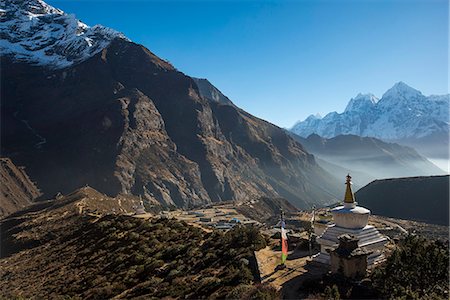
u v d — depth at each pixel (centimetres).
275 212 18562
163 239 5125
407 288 2461
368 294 2556
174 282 3584
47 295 4303
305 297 2669
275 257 3725
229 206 17388
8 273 5747
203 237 4941
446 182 16725
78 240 6406
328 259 3281
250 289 2880
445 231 10131
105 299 3656
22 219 10644
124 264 4503
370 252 2839
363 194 19125
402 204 17100
